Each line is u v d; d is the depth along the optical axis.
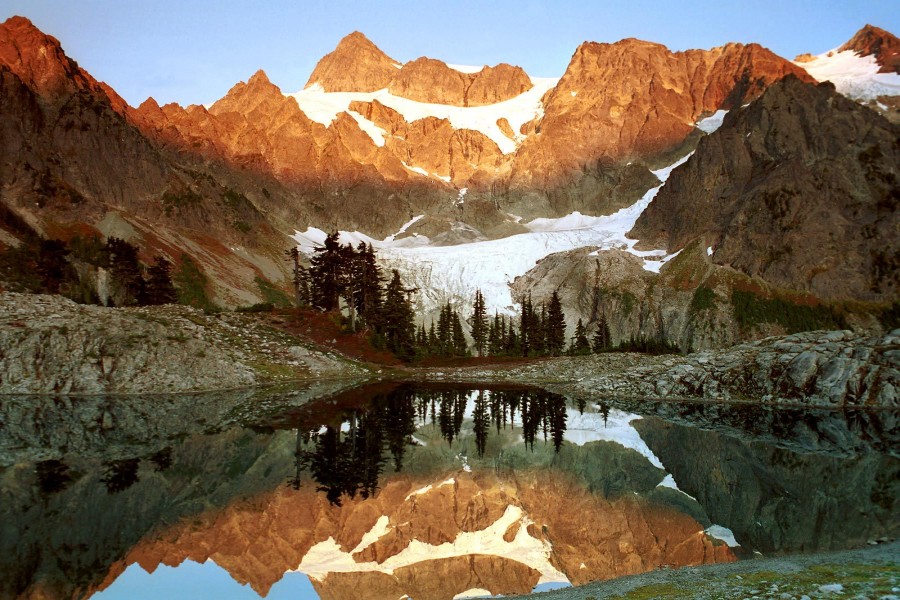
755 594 17.97
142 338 85.94
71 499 33.44
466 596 23.45
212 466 41.81
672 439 55.22
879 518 31.19
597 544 29.78
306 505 34.75
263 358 98.25
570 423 63.88
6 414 61.56
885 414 69.38
